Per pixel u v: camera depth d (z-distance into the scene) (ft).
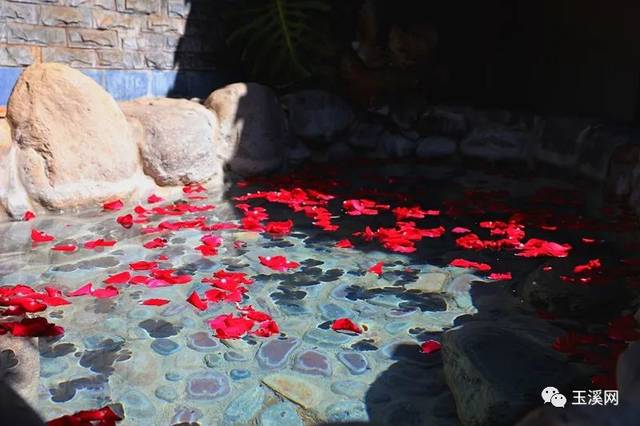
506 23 22.09
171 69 20.01
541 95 21.24
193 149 15.98
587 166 16.99
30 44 16.96
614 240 12.53
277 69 21.02
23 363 7.50
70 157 13.74
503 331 7.66
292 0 21.06
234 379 7.45
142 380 7.39
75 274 10.51
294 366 7.76
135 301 9.51
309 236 12.92
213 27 20.89
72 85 13.99
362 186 17.43
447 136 20.51
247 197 15.74
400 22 22.00
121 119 14.89
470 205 15.14
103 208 14.14
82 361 7.78
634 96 18.49
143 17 19.13
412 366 7.81
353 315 9.21
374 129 21.06
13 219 12.99
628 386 3.11
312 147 20.15
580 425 2.80
